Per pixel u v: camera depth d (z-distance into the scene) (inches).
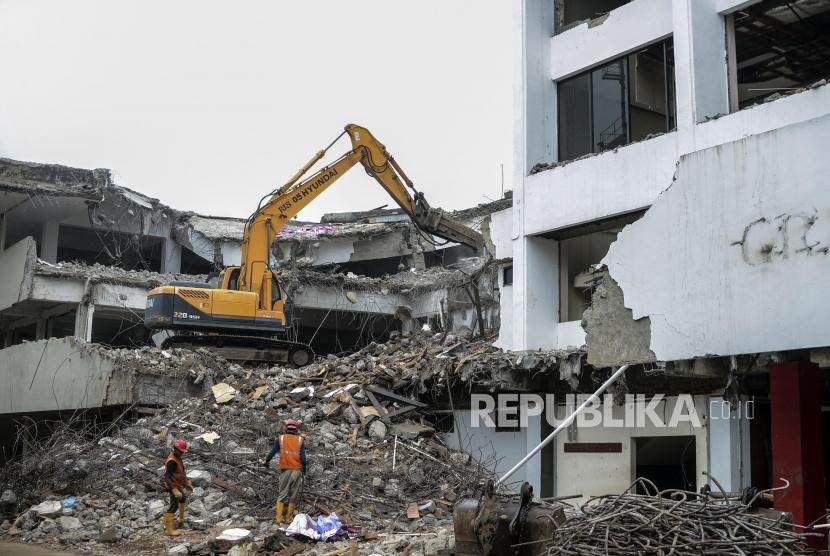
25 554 485.1
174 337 979.3
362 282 1369.3
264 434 708.7
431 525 580.7
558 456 721.6
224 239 1374.3
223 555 480.1
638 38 756.6
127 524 559.5
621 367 544.7
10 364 1115.3
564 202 776.9
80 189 1272.1
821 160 428.1
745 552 288.0
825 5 647.1
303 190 1023.6
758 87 704.4
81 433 741.3
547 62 840.9
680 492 336.5
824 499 450.0
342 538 526.6
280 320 1006.4
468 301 1261.1
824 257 422.6
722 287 466.3
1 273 1286.9
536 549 352.5
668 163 689.6
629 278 518.3
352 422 754.8
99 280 1226.0
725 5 679.7
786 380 458.6
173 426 723.4
